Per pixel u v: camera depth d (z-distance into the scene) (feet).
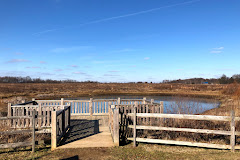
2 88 128.16
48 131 19.90
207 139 24.23
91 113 38.45
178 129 19.88
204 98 90.38
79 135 24.14
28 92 112.27
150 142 21.74
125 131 23.03
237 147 18.54
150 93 124.26
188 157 17.35
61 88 152.46
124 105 27.17
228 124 27.91
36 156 17.30
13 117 18.35
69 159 16.61
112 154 17.92
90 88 158.81
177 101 41.42
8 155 17.65
